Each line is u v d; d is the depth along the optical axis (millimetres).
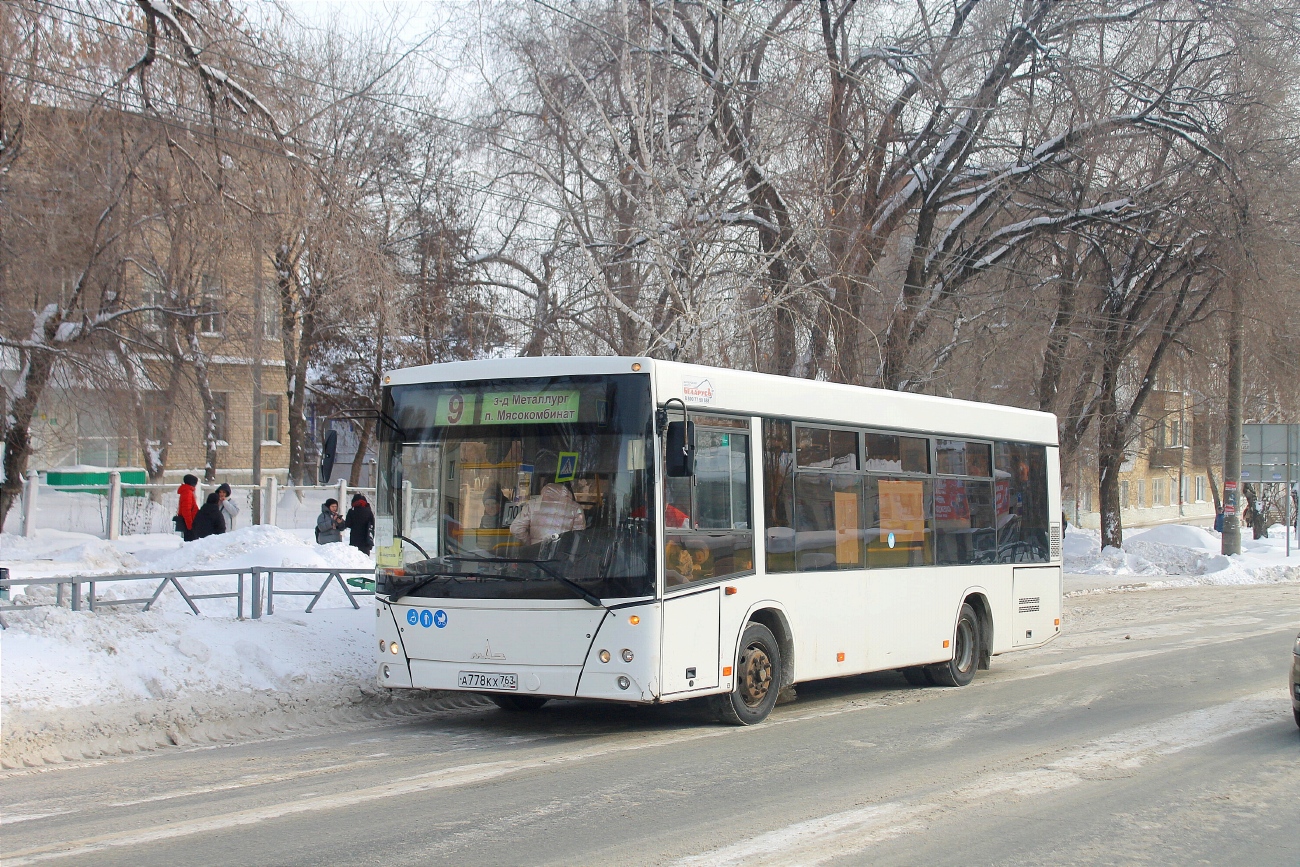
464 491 9625
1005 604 14094
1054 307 29281
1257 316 28609
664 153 21219
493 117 24031
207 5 18906
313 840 6234
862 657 11594
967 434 13656
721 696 10109
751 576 10227
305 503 29828
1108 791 7586
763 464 10516
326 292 23453
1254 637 17547
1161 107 26328
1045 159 26047
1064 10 24844
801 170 22500
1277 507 52312
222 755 8844
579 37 23125
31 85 19266
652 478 9188
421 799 7266
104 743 8977
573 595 9133
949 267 27125
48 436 25219
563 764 8461
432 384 9930
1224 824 6766
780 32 23109
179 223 21359
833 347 23406
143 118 19266
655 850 6078
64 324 22422
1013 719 10633
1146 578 31406
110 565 17391
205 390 27297
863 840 6324
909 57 25250
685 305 20297
